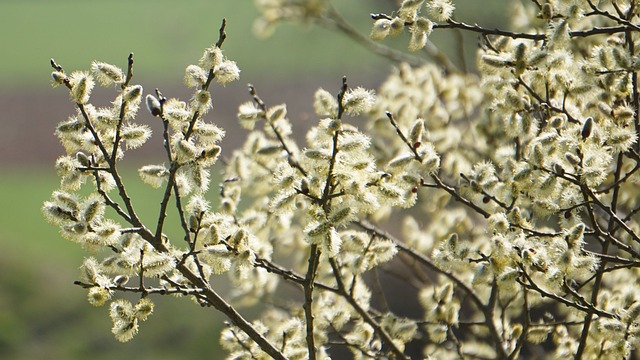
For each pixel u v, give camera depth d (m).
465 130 9.15
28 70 43.69
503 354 7.04
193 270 5.92
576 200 5.86
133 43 46.09
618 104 6.48
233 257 5.60
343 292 6.93
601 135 5.82
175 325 20.59
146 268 5.44
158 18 49.53
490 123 8.20
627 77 5.96
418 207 10.83
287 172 5.84
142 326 20.81
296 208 6.38
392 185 5.79
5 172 33.56
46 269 23.95
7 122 37.94
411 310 15.94
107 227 5.45
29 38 48.66
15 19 52.19
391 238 7.53
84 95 5.59
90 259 5.45
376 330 6.97
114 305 5.42
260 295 8.40
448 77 9.90
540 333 6.80
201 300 5.74
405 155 6.15
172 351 19.97
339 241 5.51
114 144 5.62
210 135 5.67
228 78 5.66
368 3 22.52
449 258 5.96
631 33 6.69
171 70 42.00
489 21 14.11
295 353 6.35
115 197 17.81
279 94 35.38
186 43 44.88
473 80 9.35
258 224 7.31
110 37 47.38
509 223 6.00
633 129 6.19
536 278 6.97
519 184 5.88
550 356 8.32
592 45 7.60
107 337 20.92
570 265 5.55
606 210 5.71
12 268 23.72
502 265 5.83
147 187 28.75
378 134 8.84
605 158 5.76
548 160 5.84
